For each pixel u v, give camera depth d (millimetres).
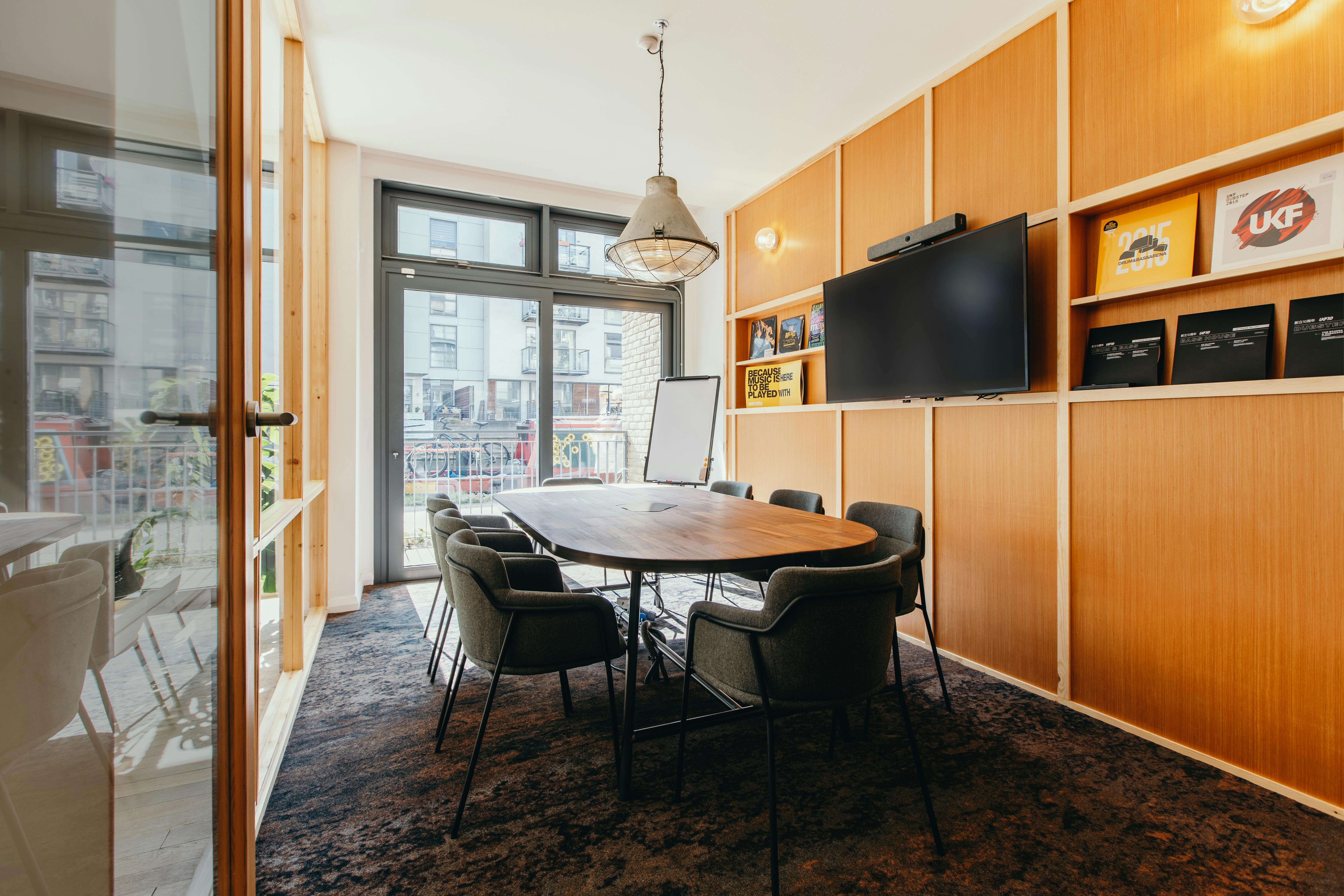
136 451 750
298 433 2621
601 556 1697
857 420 3621
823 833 1615
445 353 4559
